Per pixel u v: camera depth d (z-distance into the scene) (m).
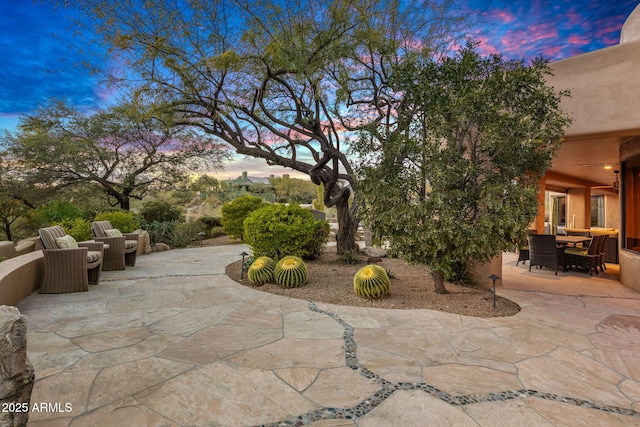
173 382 2.53
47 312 4.19
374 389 2.47
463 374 2.70
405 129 4.96
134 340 3.33
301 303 4.70
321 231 8.13
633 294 5.43
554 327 3.82
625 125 4.77
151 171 14.12
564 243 8.02
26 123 11.62
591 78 4.96
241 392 2.41
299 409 2.21
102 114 12.09
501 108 4.39
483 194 4.19
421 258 4.64
